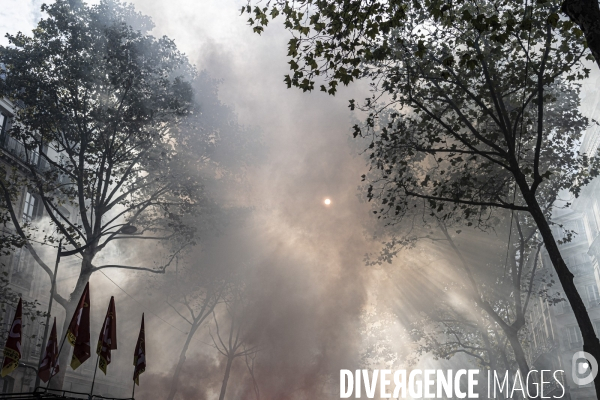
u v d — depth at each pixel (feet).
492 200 50.75
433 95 50.29
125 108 80.02
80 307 41.73
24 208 104.22
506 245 90.94
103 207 77.77
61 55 75.97
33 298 107.55
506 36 34.88
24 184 80.64
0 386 93.35
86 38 76.33
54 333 43.86
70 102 77.20
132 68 76.59
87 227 76.13
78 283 72.08
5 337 94.94
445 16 44.37
